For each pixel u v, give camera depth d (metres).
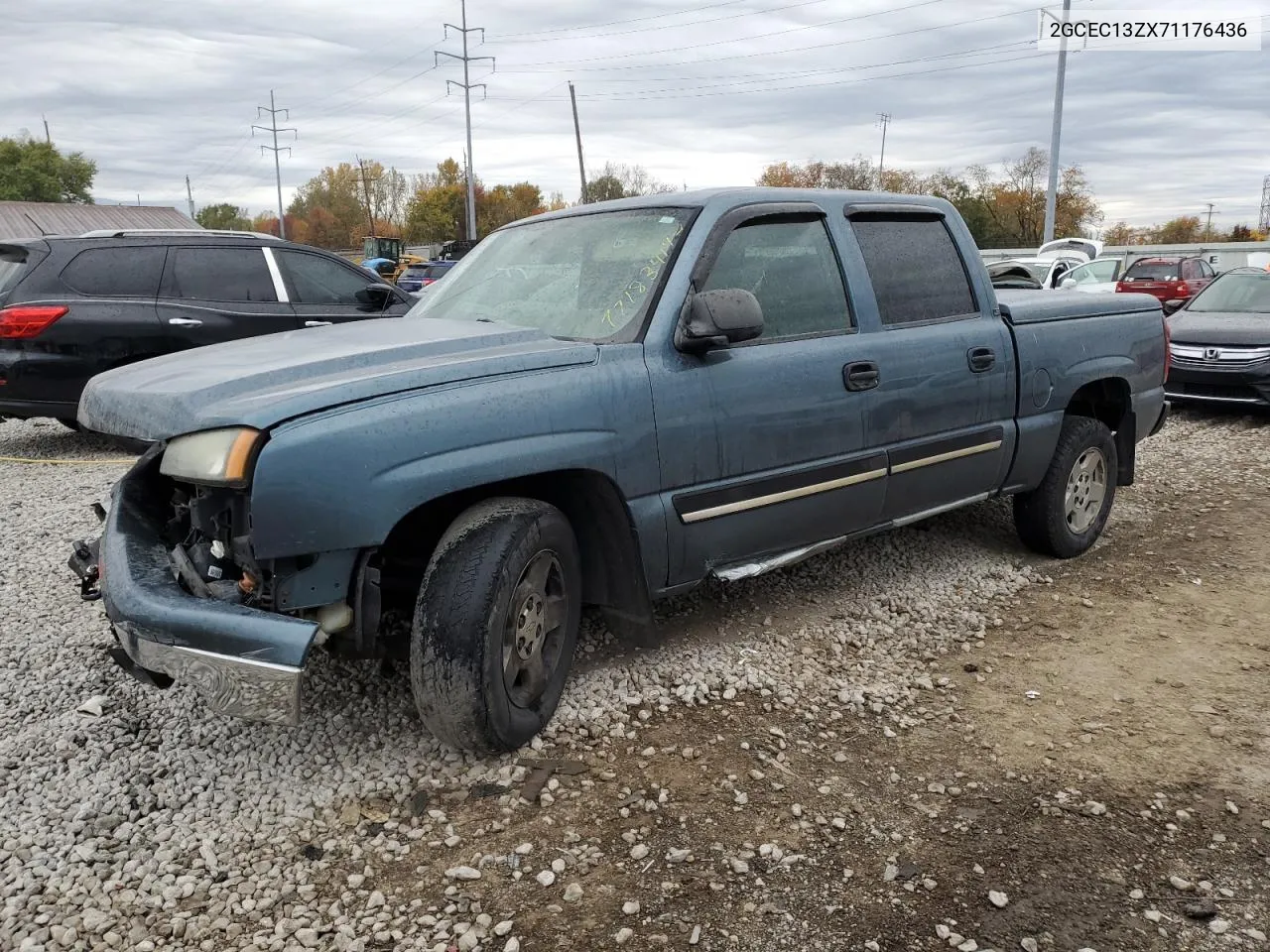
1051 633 4.25
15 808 2.90
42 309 7.41
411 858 2.68
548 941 2.35
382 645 3.13
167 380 2.95
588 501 3.32
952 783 3.04
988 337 4.50
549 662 3.29
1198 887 2.54
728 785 3.00
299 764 3.14
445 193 85.44
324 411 2.66
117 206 46.16
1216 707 3.53
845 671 3.84
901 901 2.49
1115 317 5.24
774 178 79.56
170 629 2.57
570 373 3.14
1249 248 40.31
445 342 3.18
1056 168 36.19
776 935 2.37
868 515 4.09
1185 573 4.97
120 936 2.39
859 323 4.04
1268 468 7.33
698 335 3.31
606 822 2.82
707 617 4.32
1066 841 2.74
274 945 2.35
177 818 2.85
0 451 8.28
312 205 100.88
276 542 2.57
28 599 4.52
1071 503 5.11
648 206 3.86
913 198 4.56
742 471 3.60
